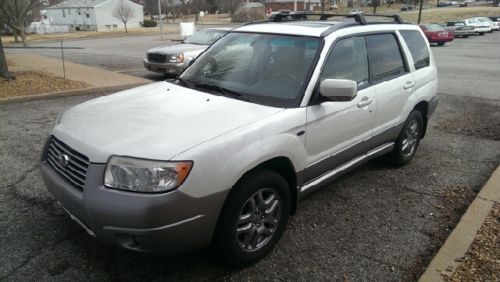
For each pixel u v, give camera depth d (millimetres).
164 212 2527
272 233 3283
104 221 2574
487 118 7930
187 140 2725
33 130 6449
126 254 3279
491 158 5695
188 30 29625
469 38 36344
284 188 3268
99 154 2662
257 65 3818
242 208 2953
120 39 34781
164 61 12023
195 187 2611
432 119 7805
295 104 3359
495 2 91250
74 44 29031
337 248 3467
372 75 4324
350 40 4043
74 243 3396
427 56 5543
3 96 8625
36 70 12938
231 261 3055
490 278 2967
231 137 2824
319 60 3586
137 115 3150
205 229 2762
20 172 4770
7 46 27344
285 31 4008
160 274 3066
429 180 4895
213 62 4145
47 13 72625
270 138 3045
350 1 74938
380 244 3539
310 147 3482
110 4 66125
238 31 4387
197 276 3061
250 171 3021
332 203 4250
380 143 4629
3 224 3643
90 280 2973
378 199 4367
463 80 12742
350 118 3893
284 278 3072
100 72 12953
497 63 17688
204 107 3277
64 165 2912
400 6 85062
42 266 3102
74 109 3518
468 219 3783
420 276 3121
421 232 3740
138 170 2543
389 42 4738
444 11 66938
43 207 3963
